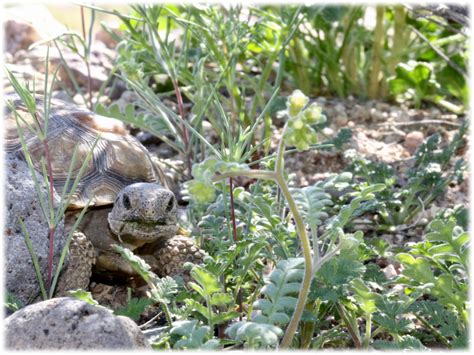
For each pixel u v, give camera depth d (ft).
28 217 13.12
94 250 14.89
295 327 10.84
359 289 11.62
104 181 15.42
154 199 14.52
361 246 12.88
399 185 18.74
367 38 24.72
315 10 20.15
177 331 10.52
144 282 15.55
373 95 23.66
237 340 11.05
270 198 14.25
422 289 12.34
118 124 17.06
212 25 18.94
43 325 10.59
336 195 17.74
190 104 22.70
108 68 25.96
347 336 12.96
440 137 19.45
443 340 12.96
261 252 13.65
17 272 12.78
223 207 14.56
